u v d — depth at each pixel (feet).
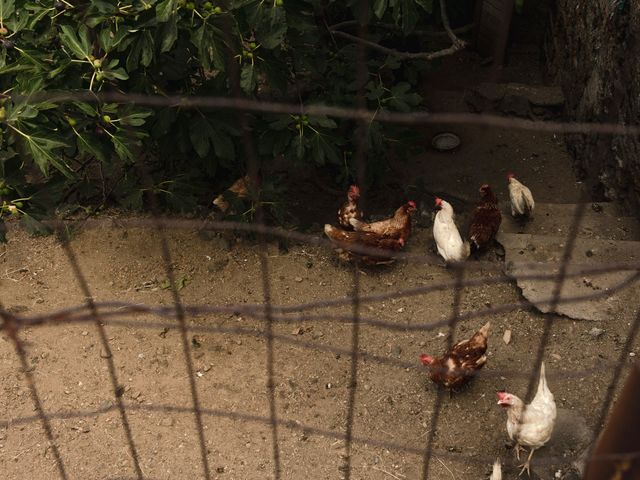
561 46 23.47
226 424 15.80
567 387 16.05
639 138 18.37
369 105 18.69
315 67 17.42
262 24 15.56
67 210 19.39
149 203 19.51
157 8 14.57
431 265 18.49
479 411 15.96
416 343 17.01
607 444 9.87
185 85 17.33
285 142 17.44
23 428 15.75
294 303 17.84
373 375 16.52
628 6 18.75
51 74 15.06
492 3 24.20
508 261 17.97
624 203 19.29
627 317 16.90
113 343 17.03
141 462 15.30
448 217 18.17
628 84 18.81
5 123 14.79
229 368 16.69
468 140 22.34
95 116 15.65
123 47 15.51
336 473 15.12
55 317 12.16
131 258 18.60
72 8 15.38
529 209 18.98
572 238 11.25
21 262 18.56
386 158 20.36
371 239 18.11
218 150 16.87
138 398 16.22
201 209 19.56
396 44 21.94
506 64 25.26
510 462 15.19
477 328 17.12
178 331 17.22
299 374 16.56
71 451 15.46
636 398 9.32
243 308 12.01
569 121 22.39
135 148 16.24
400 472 15.12
